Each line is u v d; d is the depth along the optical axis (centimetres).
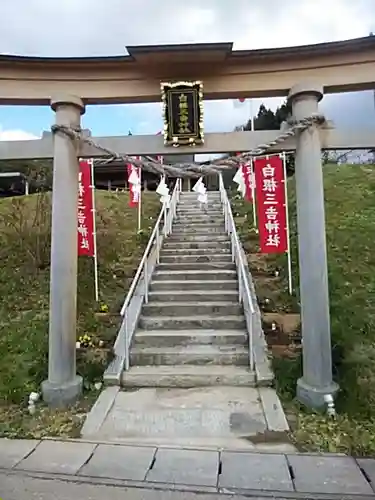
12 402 464
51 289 478
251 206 1341
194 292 705
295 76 474
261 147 463
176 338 589
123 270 869
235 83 479
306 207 461
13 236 948
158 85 485
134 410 441
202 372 519
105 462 339
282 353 553
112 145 487
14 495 294
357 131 468
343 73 466
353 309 614
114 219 1202
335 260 786
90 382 504
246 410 437
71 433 394
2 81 484
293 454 349
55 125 475
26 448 365
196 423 410
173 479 313
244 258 828
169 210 1088
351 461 337
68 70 485
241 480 311
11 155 495
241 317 635
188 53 447
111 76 486
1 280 801
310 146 459
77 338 592
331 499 287
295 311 670
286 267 821
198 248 908
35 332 614
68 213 479
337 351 503
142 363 556
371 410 414
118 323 648
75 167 489
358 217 985
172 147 482
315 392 436
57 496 293
